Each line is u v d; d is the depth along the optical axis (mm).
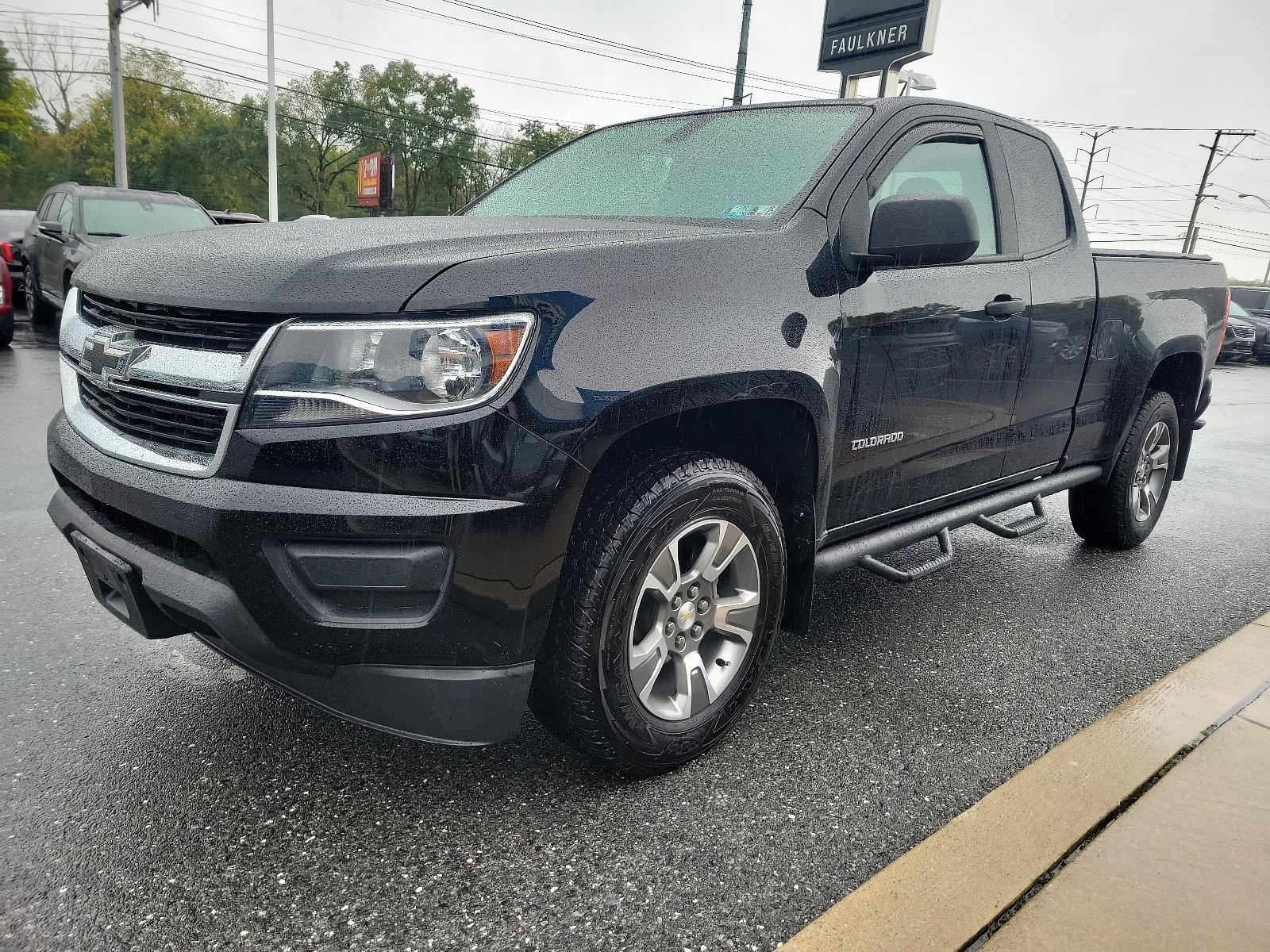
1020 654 3176
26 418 6133
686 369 2012
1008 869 1940
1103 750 2469
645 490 2018
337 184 62531
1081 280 3561
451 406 1746
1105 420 3969
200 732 2385
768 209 2543
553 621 2000
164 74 58906
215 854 1910
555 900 1818
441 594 1797
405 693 1867
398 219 2639
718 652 2355
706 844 2018
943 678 2951
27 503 4320
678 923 1766
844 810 2176
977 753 2473
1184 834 2084
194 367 1862
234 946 1660
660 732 2189
